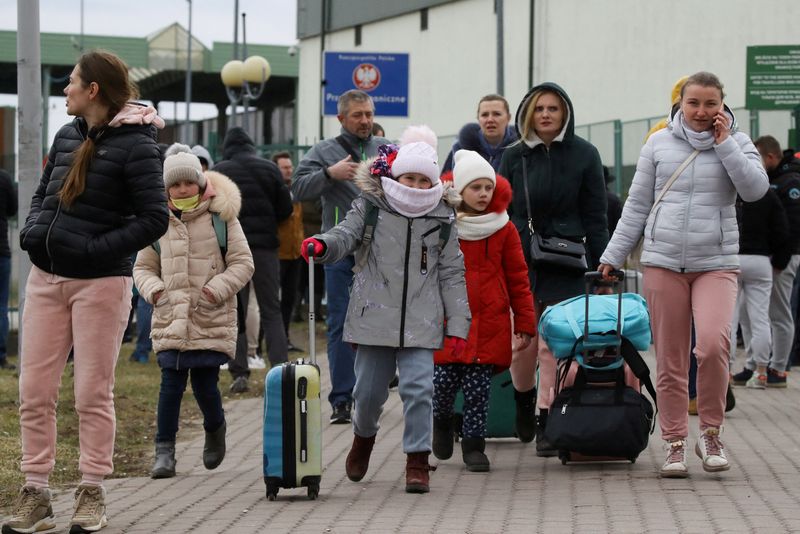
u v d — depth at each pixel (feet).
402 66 138.10
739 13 222.48
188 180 61.62
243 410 85.51
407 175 55.16
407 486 55.67
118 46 397.80
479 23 284.41
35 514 48.57
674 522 48.11
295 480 54.29
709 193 56.90
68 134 49.47
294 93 426.10
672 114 58.75
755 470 60.03
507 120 74.95
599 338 59.21
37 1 90.27
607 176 107.86
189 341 61.26
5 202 111.65
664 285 57.47
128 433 75.46
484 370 61.21
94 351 48.34
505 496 54.49
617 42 247.50
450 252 55.72
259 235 91.97
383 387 56.59
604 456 60.29
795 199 98.12
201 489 58.34
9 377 100.12
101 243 47.55
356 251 55.98
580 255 65.16
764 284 94.79
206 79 417.08
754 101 144.66
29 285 48.88
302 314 162.20
